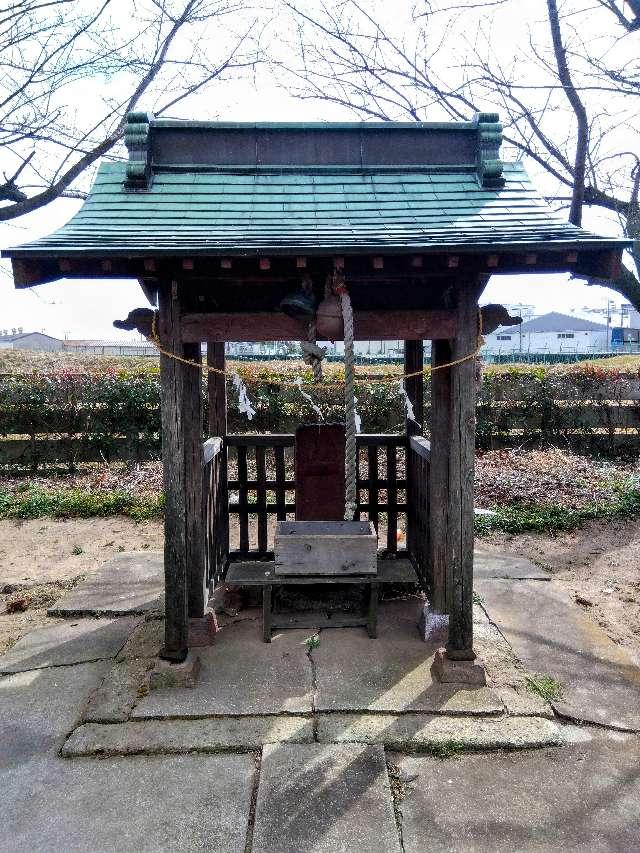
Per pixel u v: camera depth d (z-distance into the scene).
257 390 9.35
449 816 2.15
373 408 9.30
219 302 3.39
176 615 2.96
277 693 2.83
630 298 5.81
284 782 2.28
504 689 2.88
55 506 6.68
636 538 5.52
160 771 2.38
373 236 2.59
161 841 2.05
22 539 5.76
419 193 3.08
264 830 2.07
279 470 4.51
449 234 2.63
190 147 3.22
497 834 2.07
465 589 2.89
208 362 4.29
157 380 9.26
